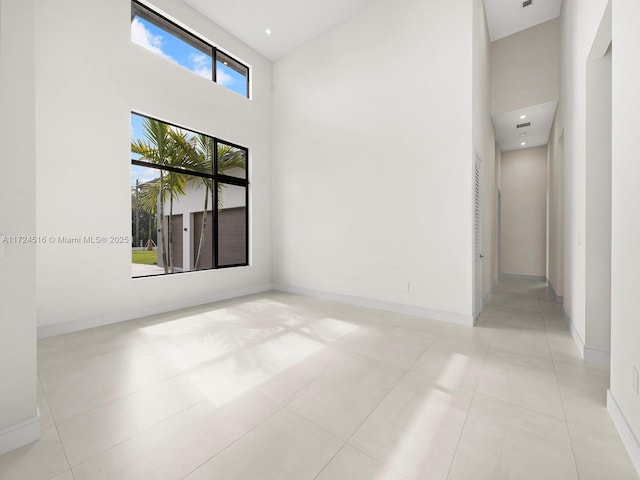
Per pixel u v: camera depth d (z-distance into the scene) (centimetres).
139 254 495
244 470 130
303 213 507
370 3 416
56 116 300
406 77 384
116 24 344
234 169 519
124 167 350
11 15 140
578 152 286
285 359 246
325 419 167
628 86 152
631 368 145
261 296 496
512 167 727
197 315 378
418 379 213
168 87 395
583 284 259
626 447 143
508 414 172
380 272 413
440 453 141
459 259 347
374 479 125
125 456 137
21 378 144
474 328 329
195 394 192
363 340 291
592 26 236
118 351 261
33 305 148
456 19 343
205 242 668
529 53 473
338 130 457
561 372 224
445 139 354
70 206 311
